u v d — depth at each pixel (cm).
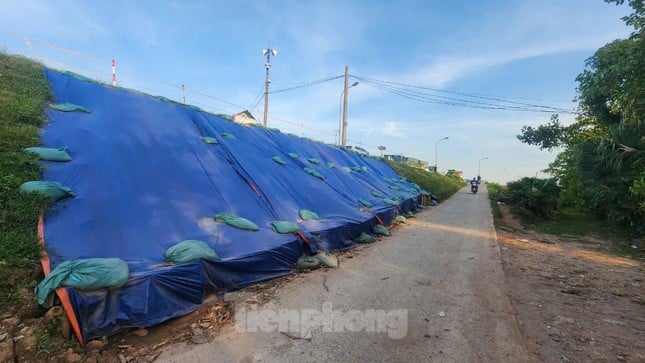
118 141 698
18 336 329
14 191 479
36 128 631
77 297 354
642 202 1127
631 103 1086
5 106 638
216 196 722
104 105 811
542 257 889
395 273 669
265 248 607
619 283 671
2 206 451
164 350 367
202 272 480
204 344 381
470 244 989
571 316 493
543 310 512
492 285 619
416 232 1161
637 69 1001
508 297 561
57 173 551
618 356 381
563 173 1938
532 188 1891
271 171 1009
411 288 584
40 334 338
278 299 515
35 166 537
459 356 371
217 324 427
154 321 402
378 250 867
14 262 392
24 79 763
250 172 897
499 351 384
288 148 1369
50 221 465
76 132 663
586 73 1494
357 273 661
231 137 1036
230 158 902
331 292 552
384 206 1326
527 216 1714
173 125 873
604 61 1316
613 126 1241
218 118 1123
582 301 559
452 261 782
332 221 886
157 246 511
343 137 2566
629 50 986
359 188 1463
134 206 566
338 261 733
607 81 1305
